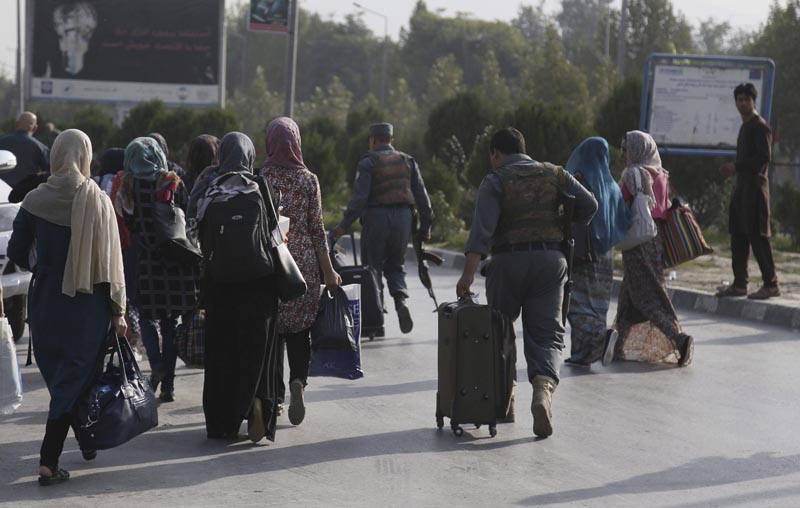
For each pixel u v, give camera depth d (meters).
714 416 14.04
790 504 10.31
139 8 89.94
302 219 12.91
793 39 90.00
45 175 17.64
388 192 19.75
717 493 10.65
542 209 12.87
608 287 17.00
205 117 56.22
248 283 12.01
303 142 49.69
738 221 22.91
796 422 13.79
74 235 10.53
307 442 12.46
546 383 12.66
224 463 11.52
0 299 11.46
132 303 14.66
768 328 21.39
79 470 11.21
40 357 10.79
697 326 21.56
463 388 12.55
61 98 90.25
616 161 36.62
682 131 34.34
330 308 12.89
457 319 12.52
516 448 12.30
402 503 10.22
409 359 17.72
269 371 12.28
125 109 90.88
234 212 11.71
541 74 88.94
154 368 14.25
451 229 38.22
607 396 15.11
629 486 10.86
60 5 89.69
